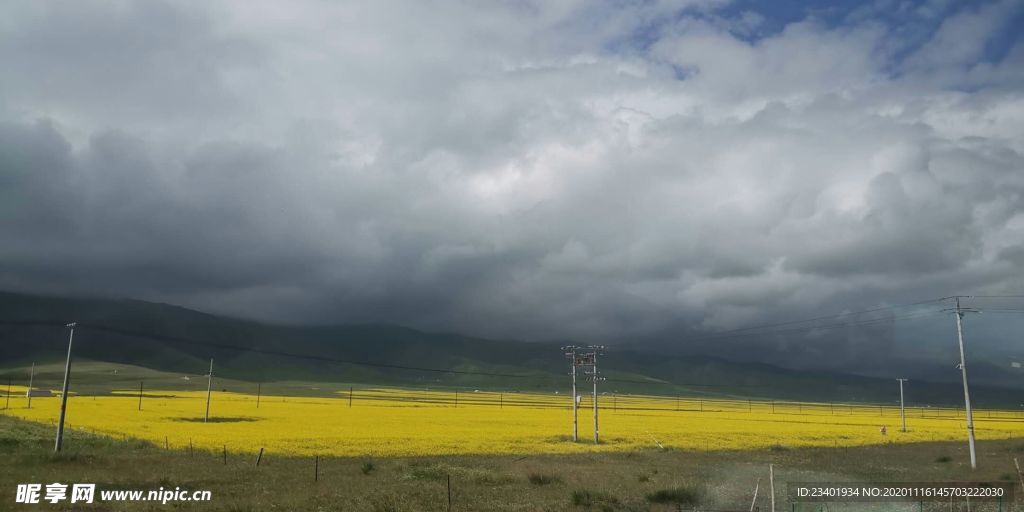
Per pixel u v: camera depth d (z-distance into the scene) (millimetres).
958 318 50875
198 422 74062
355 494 28469
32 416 77750
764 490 32125
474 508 26141
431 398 183500
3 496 26078
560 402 185125
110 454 42250
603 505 27016
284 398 149375
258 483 31344
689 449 58688
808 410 181500
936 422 122125
